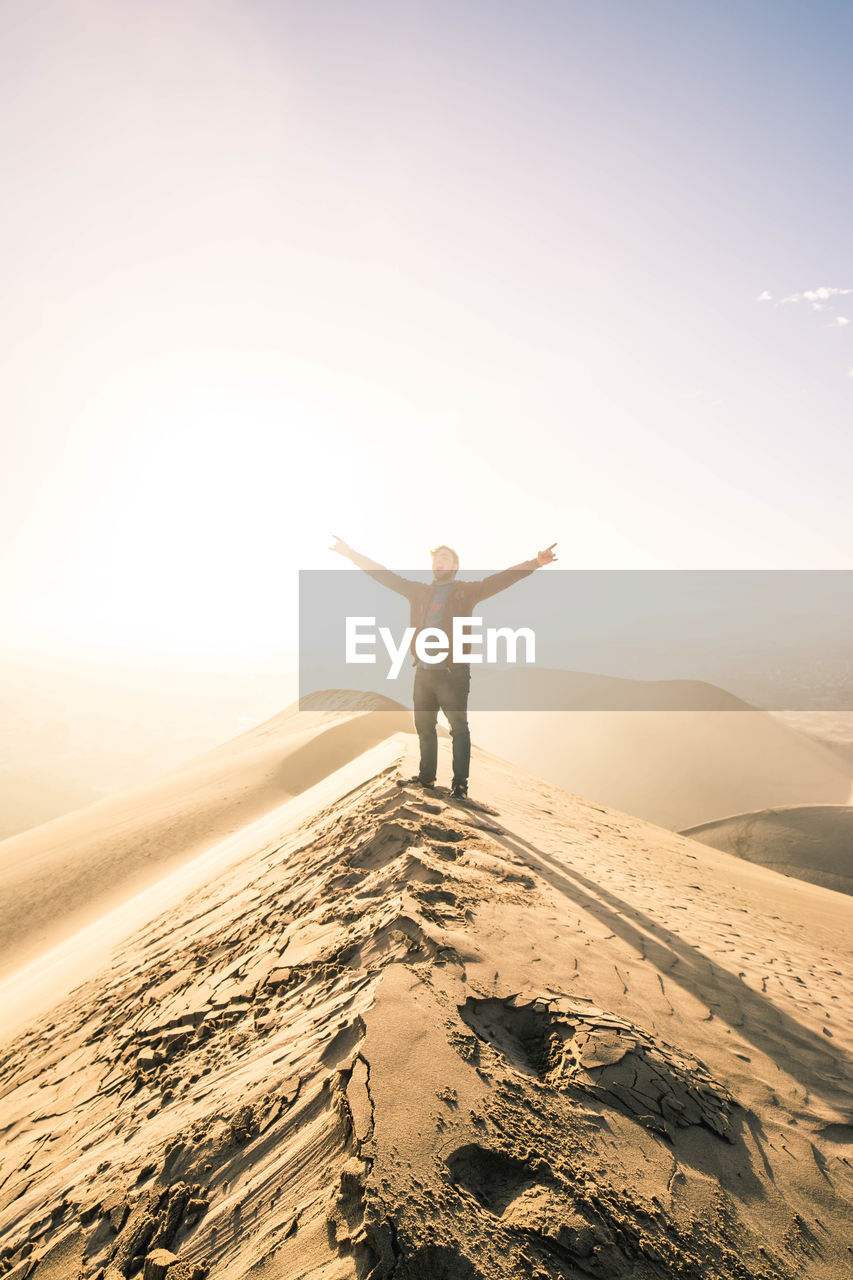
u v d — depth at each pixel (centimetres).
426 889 351
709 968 341
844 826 3188
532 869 455
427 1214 150
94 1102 332
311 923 395
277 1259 154
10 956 1323
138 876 1667
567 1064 218
